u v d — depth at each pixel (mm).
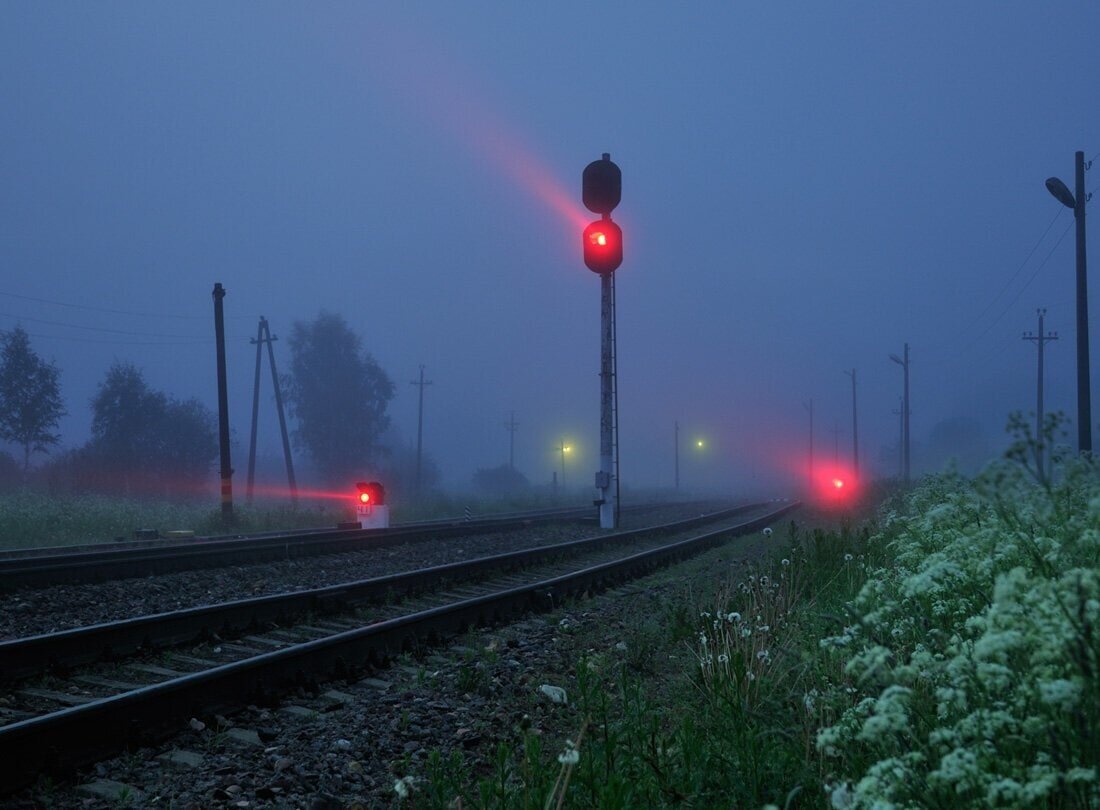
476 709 6910
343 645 8203
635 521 31562
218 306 28719
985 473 3113
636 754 4992
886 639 4363
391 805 4977
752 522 29156
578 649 9023
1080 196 24359
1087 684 2471
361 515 23984
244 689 7039
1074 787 2619
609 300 26125
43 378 47375
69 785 5367
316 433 67938
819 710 4629
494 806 4570
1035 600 2617
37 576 12688
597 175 25781
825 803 3922
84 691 7508
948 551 4039
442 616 9898
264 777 5445
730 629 7066
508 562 16062
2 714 6695
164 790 5266
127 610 11227
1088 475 3229
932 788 2795
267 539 18875
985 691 3055
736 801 4375
